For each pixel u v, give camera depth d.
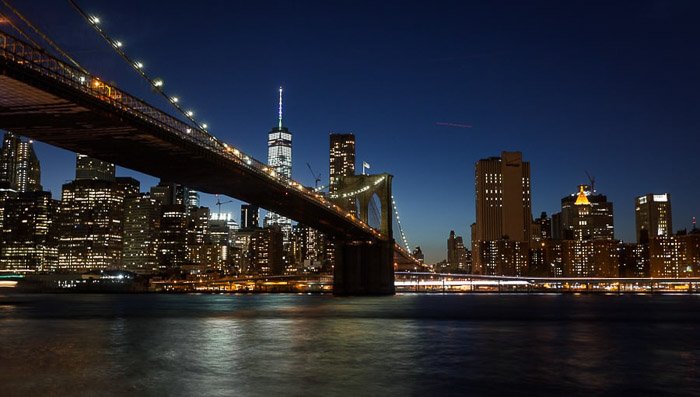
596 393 32.12
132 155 80.50
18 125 67.75
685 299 198.88
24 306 129.12
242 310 107.88
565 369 39.12
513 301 171.00
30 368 37.59
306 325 71.00
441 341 54.16
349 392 31.53
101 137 72.44
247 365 39.25
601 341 55.59
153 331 62.19
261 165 101.44
